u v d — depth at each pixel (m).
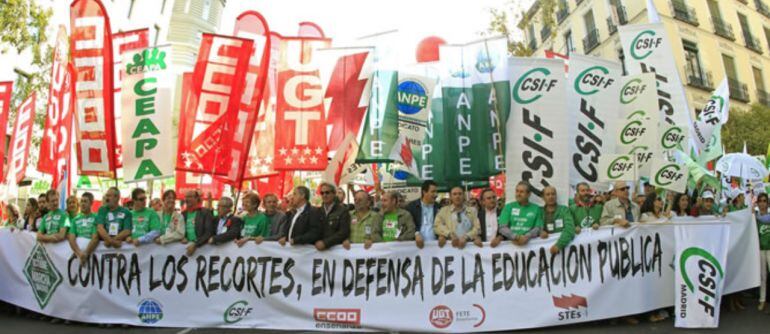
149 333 5.25
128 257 5.65
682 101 7.65
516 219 5.38
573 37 26.56
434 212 5.84
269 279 5.44
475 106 6.70
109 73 6.75
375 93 6.86
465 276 5.23
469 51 6.80
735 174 9.02
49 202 6.04
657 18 10.52
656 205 5.97
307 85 6.71
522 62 6.54
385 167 8.80
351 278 5.34
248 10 7.04
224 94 6.57
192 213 5.80
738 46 23.73
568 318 5.09
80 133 6.73
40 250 5.97
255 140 7.54
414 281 5.27
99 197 10.21
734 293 6.20
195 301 5.49
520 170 6.34
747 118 19.47
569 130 6.91
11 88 8.12
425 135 7.07
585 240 5.25
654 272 5.32
